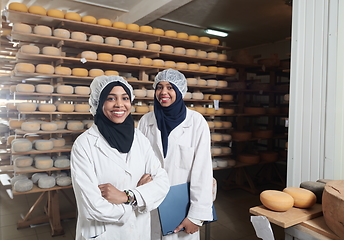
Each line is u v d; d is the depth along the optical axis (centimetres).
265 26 477
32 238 242
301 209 108
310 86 180
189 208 137
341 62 166
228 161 372
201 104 386
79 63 302
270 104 460
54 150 265
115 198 102
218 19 442
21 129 261
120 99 110
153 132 154
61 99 289
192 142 150
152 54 334
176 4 327
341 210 86
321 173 174
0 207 309
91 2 377
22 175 271
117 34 328
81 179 100
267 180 433
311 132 179
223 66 420
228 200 350
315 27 177
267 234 103
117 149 110
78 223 110
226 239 246
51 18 276
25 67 261
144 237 117
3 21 320
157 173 120
